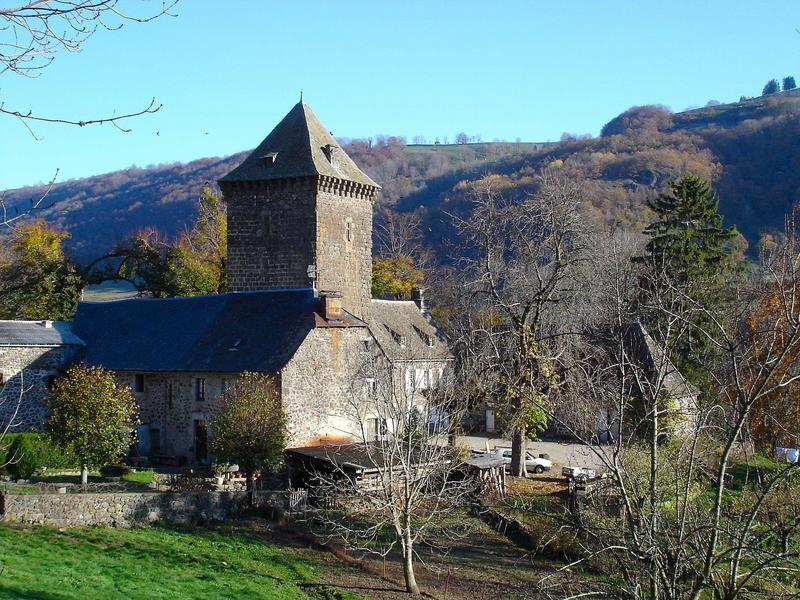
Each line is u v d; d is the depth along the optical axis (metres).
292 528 35.09
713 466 22.06
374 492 33.47
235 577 28.09
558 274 42.91
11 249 71.50
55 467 39.97
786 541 17.05
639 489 18.03
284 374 42.88
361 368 41.84
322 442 44.25
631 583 16.72
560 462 50.94
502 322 52.91
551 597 17.78
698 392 22.03
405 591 28.59
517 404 42.91
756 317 24.16
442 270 91.56
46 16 9.81
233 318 48.28
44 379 47.91
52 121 9.98
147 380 47.72
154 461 46.06
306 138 54.56
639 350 29.31
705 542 17.53
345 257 55.16
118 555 28.64
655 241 49.81
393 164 170.62
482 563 31.86
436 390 40.47
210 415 45.28
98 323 52.00
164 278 72.94
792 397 25.58
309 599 27.23
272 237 54.09
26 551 27.33
